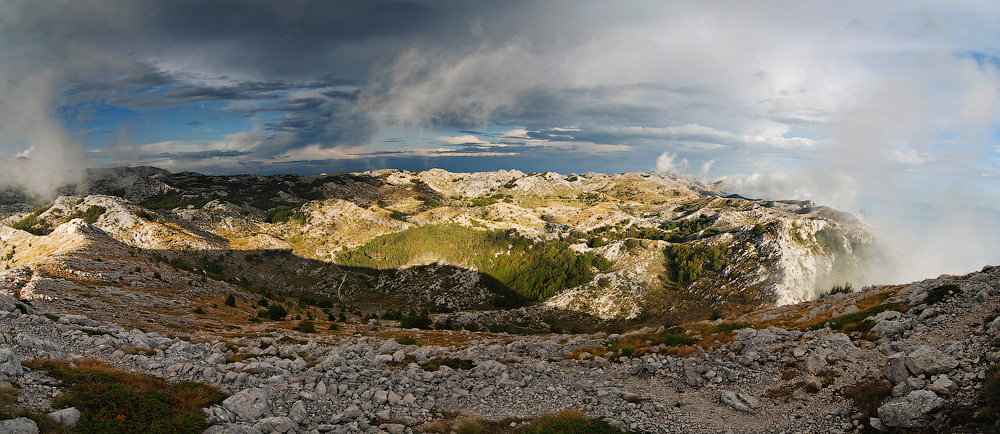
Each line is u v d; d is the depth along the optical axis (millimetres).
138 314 66188
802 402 25781
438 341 60500
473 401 29391
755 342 36344
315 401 25656
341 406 25641
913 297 37938
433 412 26859
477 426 24156
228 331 62656
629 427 24859
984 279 35406
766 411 25703
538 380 34594
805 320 45031
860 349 30484
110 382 21984
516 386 32781
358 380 30156
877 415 21688
